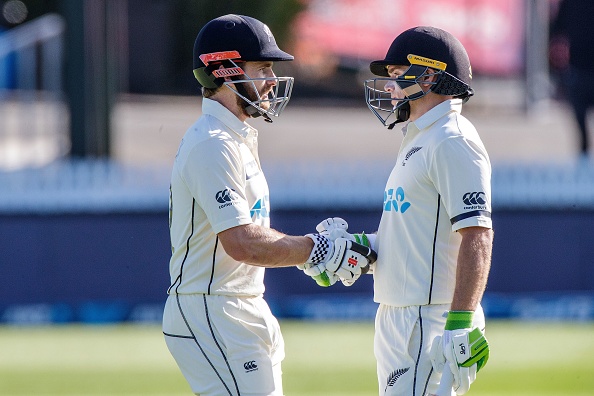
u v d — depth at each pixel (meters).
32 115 46.56
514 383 23.53
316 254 13.30
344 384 23.53
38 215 31.97
